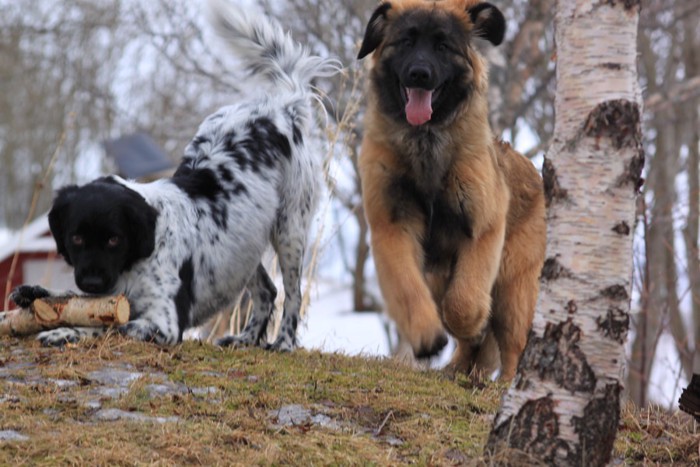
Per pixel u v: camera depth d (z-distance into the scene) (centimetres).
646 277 1709
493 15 1145
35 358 891
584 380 667
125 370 870
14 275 2256
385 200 1097
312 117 1270
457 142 1091
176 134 2650
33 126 4803
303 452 723
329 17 2439
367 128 1130
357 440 758
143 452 692
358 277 3316
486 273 1088
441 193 1098
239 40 1217
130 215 967
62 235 981
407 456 745
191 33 2472
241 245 1083
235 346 1072
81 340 940
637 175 671
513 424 686
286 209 1143
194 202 1052
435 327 1005
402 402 853
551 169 683
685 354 1856
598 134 666
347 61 2338
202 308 1066
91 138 4091
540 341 680
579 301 667
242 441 732
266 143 1130
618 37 666
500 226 1110
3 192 5625
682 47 3234
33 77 4069
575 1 673
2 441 689
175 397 805
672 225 2488
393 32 1120
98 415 762
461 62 1103
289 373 915
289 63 1218
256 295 1155
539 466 671
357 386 898
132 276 991
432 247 1134
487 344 1216
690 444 807
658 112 2995
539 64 2570
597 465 672
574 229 670
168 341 981
